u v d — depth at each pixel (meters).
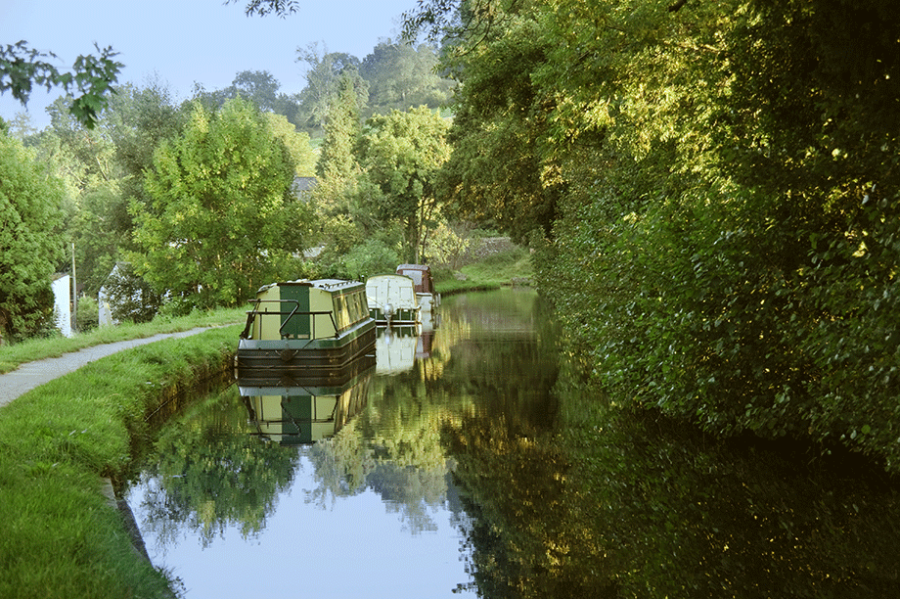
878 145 8.08
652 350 12.38
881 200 7.64
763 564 7.45
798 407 10.10
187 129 41.53
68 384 13.35
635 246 13.05
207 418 15.40
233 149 40.44
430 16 16.11
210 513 9.55
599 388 17.67
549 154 24.03
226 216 40.06
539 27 26.91
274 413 15.87
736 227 10.19
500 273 87.69
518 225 44.81
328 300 23.45
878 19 7.70
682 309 10.88
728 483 9.91
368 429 14.21
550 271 29.23
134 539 8.48
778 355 10.23
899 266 7.60
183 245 40.62
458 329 34.16
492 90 29.89
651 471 10.65
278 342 21.09
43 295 48.56
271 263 40.88
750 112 9.97
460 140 47.75
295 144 119.12
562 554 7.97
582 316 19.11
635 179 15.82
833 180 8.91
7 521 6.41
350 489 10.50
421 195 67.88
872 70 7.80
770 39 9.28
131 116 55.78
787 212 9.77
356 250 57.16
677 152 13.70
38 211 48.53
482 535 8.60
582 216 18.86
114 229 55.47
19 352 18.19
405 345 28.56
